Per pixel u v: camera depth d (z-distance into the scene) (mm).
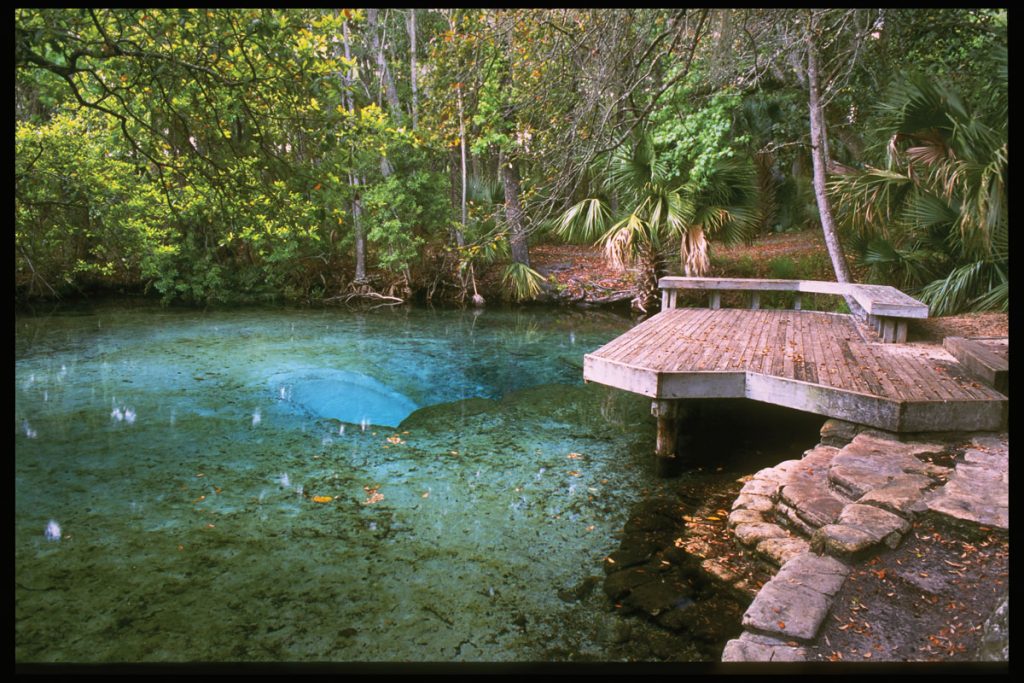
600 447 5004
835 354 5141
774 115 12898
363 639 2625
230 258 13703
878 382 4195
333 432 5340
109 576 3121
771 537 3055
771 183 14047
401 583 3062
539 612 2807
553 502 3969
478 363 7910
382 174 13047
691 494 4027
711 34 5539
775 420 5508
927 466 3312
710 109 9000
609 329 10391
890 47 9117
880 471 3268
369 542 3475
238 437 5195
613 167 9578
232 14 3277
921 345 5609
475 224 12445
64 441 5051
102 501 3980
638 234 9648
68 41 3230
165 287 12625
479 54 5434
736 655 2012
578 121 4680
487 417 5789
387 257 12844
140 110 4535
